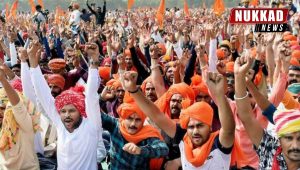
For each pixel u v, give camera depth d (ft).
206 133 15.24
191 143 15.57
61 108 17.26
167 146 17.19
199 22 57.16
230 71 21.40
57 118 17.84
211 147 15.12
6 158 18.26
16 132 18.11
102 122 17.56
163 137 18.25
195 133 15.21
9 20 69.21
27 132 18.31
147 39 33.73
